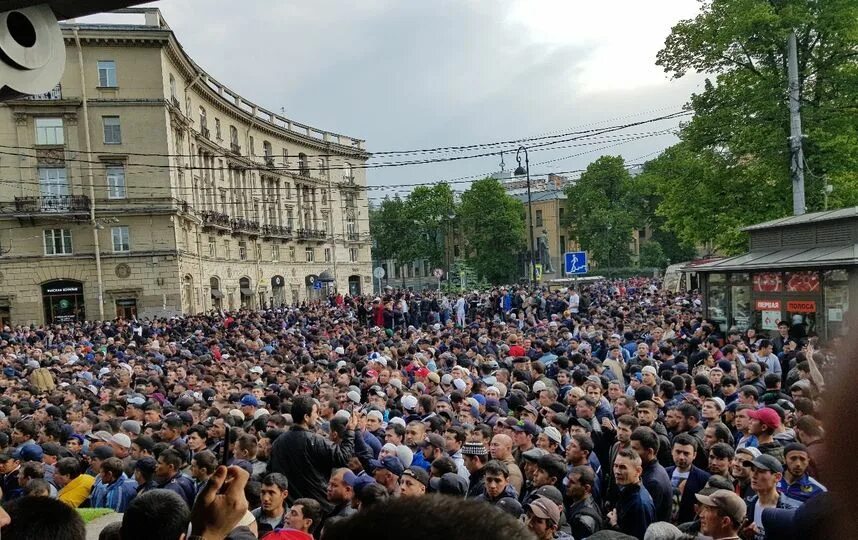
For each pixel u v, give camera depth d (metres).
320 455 7.20
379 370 15.77
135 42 49.88
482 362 16.75
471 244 96.19
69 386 15.30
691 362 15.60
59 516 3.13
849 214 17.00
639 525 6.49
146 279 50.66
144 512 3.68
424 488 6.80
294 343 25.41
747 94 28.14
